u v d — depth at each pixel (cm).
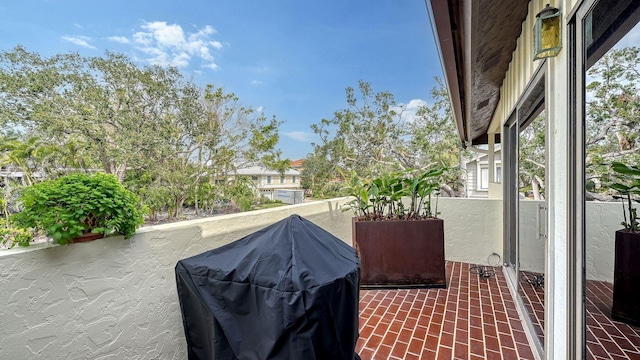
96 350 158
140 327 179
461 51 250
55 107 1189
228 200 1517
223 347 148
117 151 1198
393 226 361
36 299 136
